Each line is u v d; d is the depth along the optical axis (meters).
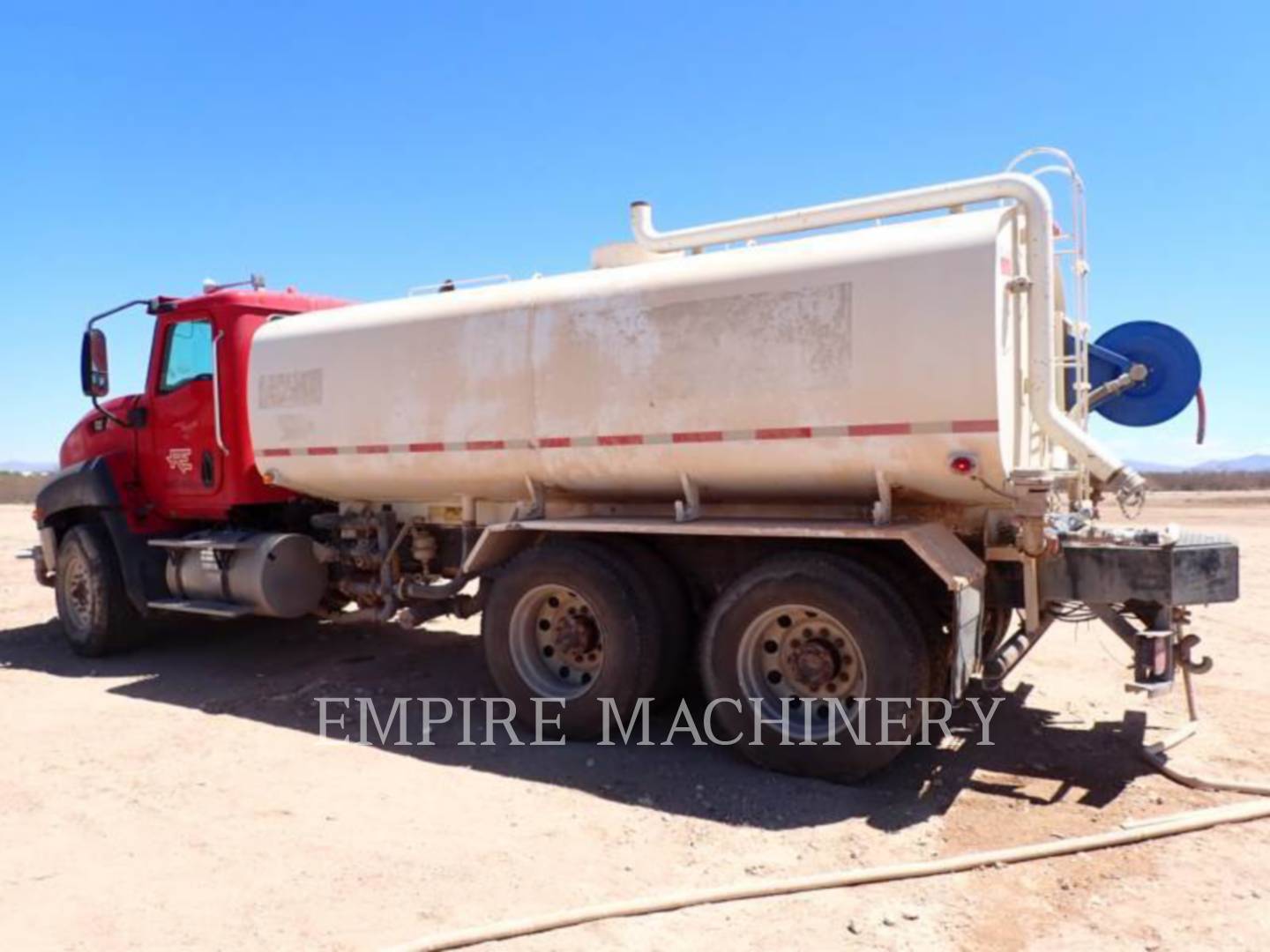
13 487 46.25
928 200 5.42
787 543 5.62
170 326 8.37
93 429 8.97
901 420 4.93
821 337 5.11
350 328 6.94
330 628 9.68
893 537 4.96
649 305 5.65
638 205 6.41
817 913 3.72
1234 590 4.96
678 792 5.04
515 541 6.36
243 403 7.82
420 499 7.25
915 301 4.88
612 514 6.29
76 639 8.64
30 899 3.89
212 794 5.05
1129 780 5.10
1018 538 4.99
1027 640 5.20
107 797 5.02
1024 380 5.18
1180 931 3.53
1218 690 6.90
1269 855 4.14
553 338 5.99
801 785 5.06
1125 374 6.64
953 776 5.21
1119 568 4.97
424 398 6.54
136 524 8.42
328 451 7.04
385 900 3.87
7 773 5.41
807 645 5.18
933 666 5.16
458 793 5.06
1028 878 3.98
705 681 5.43
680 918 3.71
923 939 3.52
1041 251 5.06
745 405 5.33
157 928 3.66
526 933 3.58
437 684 7.36
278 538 7.67
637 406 5.68
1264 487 47.97
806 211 5.84
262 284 8.19
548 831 4.55
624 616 5.69
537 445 6.07
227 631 9.61
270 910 3.79
